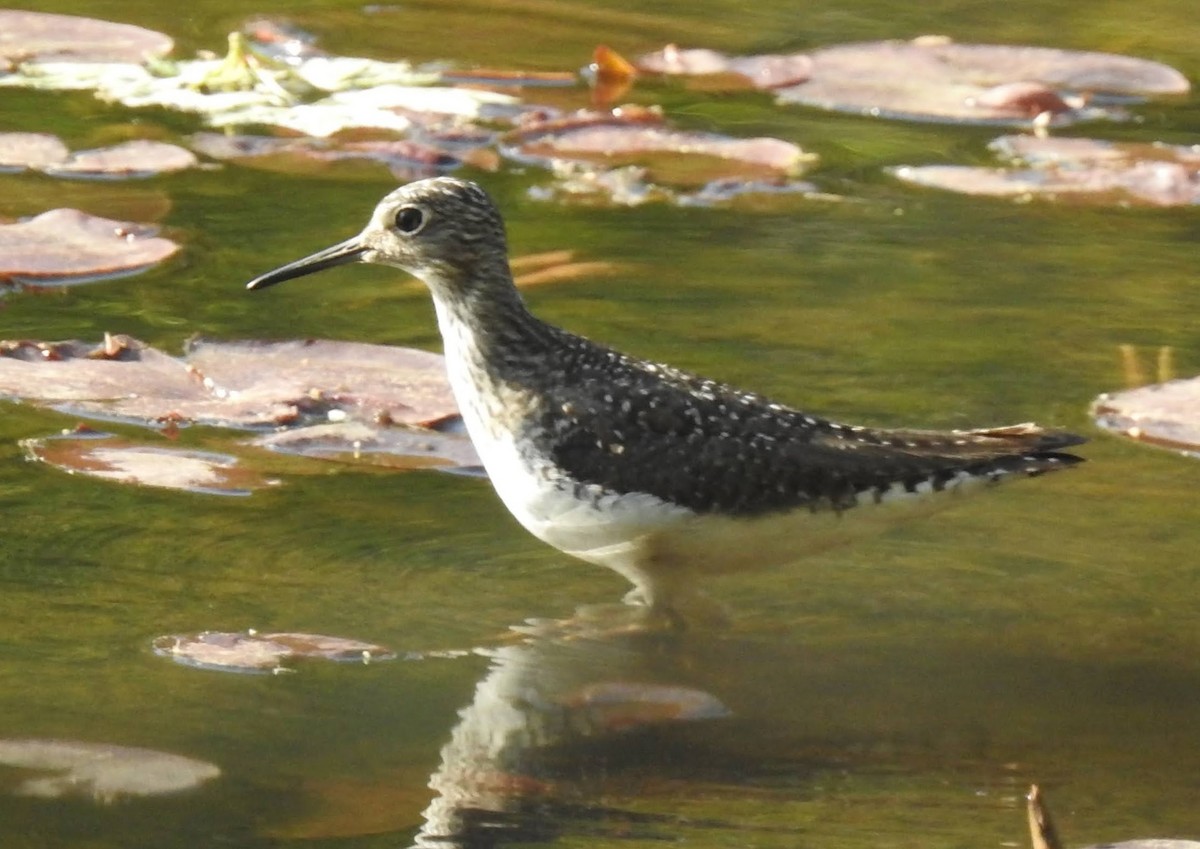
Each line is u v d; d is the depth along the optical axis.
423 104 19.67
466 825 8.88
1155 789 9.40
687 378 11.66
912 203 17.67
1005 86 20.42
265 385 13.55
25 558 11.30
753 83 20.59
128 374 13.61
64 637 10.48
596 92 20.36
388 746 9.60
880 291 15.67
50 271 15.36
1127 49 22.28
